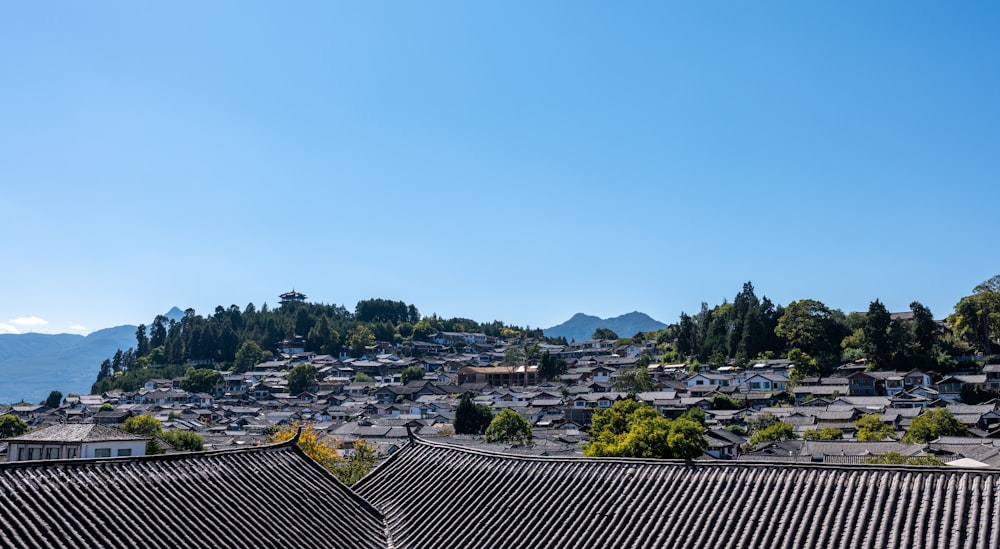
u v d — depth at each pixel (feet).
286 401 651.66
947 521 65.67
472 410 440.04
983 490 67.56
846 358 565.53
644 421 235.61
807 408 442.50
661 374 596.70
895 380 483.10
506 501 86.38
